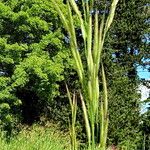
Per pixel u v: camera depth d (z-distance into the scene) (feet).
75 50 10.27
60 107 84.02
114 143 80.43
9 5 86.28
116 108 83.71
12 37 86.17
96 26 10.30
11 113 80.53
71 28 10.20
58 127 70.44
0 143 27.73
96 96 10.18
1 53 81.25
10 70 84.48
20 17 83.56
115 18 113.39
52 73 82.17
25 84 83.51
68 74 88.89
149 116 86.48
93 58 10.22
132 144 77.30
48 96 83.25
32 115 87.56
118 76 88.84
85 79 10.25
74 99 10.63
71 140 10.61
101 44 10.25
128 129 82.48
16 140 29.86
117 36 114.93
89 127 10.21
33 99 88.22
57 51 86.69
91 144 10.21
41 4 85.92
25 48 83.10
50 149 30.04
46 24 85.25
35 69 80.23
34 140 31.24
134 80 108.99
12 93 80.94
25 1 85.81
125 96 87.45
